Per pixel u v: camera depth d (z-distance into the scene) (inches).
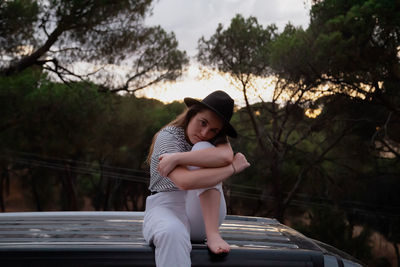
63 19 600.1
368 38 485.7
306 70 533.0
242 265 84.8
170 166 87.5
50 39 615.2
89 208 1583.4
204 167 88.4
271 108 652.7
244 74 629.9
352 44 482.3
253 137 714.8
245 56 669.3
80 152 963.3
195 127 93.1
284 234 104.7
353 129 623.8
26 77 589.3
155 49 755.4
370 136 625.0
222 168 88.2
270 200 722.8
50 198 1430.9
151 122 808.3
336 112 576.4
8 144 706.8
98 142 717.9
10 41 581.9
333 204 718.5
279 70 556.1
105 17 634.2
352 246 634.2
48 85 597.0
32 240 89.9
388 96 537.6
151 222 88.2
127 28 677.3
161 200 93.0
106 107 675.4
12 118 597.6
